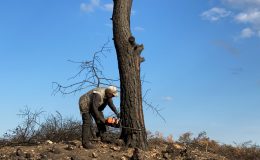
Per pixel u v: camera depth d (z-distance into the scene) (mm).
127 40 12773
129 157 11734
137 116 12594
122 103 12703
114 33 12898
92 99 12016
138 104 12656
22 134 13422
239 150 14914
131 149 12344
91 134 12898
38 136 13555
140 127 12586
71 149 11961
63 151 11852
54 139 13539
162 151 12586
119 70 12836
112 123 12180
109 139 12711
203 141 14898
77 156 11414
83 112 12117
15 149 12203
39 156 11500
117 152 12062
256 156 14789
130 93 12617
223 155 14312
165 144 13766
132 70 12688
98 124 12414
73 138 13703
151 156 12195
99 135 12586
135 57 12766
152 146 13125
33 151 11914
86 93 12203
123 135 12734
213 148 14820
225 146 15344
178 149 13000
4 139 13297
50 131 13617
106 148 12281
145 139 12664
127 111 12609
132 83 12648
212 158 13195
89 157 11594
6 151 12047
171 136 14570
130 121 12562
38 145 12648
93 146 12180
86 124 12117
